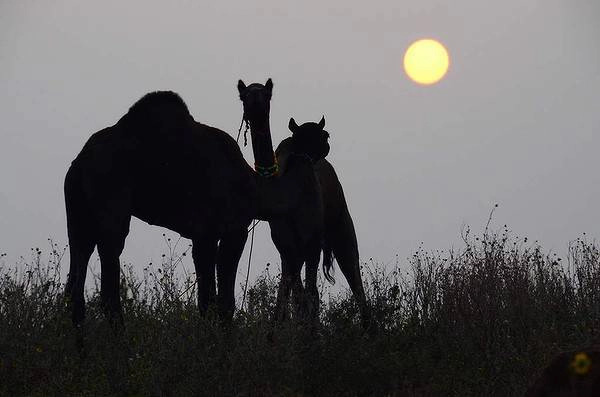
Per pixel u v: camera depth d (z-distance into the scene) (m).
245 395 16.94
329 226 28.25
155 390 17.05
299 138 25.72
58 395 16.75
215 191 22.12
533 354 18.72
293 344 18.84
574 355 11.83
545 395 11.86
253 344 18.42
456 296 22.70
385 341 20.52
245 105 23.86
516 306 22.22
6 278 20.09
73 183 20.61
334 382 18.31
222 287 22.34
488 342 20.05
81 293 19.73
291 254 24.89
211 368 17.38
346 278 28.53
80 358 18.67
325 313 21.53
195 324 19.08
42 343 18.20
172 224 21.95
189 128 21.91
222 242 22.61
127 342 18.50
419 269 24.33
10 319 18.78
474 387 17.55
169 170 21.28
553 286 23.89
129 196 20.73
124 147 20.80
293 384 17.95
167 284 20.73
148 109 21.41
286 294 22.12
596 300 23.50
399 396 17.62
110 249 20.14
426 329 22.16
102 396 16.83
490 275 23.08
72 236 20.62
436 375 18.23
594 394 11.38
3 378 17.42
